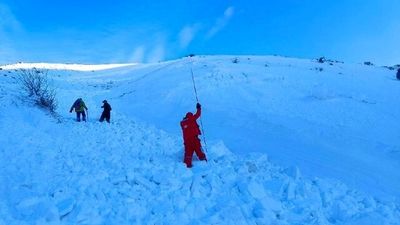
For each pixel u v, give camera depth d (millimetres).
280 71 33094
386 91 26266
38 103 18891
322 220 7008
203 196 7945
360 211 7668
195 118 10648
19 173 8570
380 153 13523
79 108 19438
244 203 7559
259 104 22344
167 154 11828
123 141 14148
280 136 15508
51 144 12047
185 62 41625
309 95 24359
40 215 6371
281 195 8188
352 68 39312
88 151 11711
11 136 11719
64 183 8039
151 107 25516
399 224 7160
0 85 25281
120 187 8094
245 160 10555
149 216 6781
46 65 60438
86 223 6348
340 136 15562
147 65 56438
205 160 10602
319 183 9047
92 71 56750
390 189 9688
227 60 42125
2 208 6559
